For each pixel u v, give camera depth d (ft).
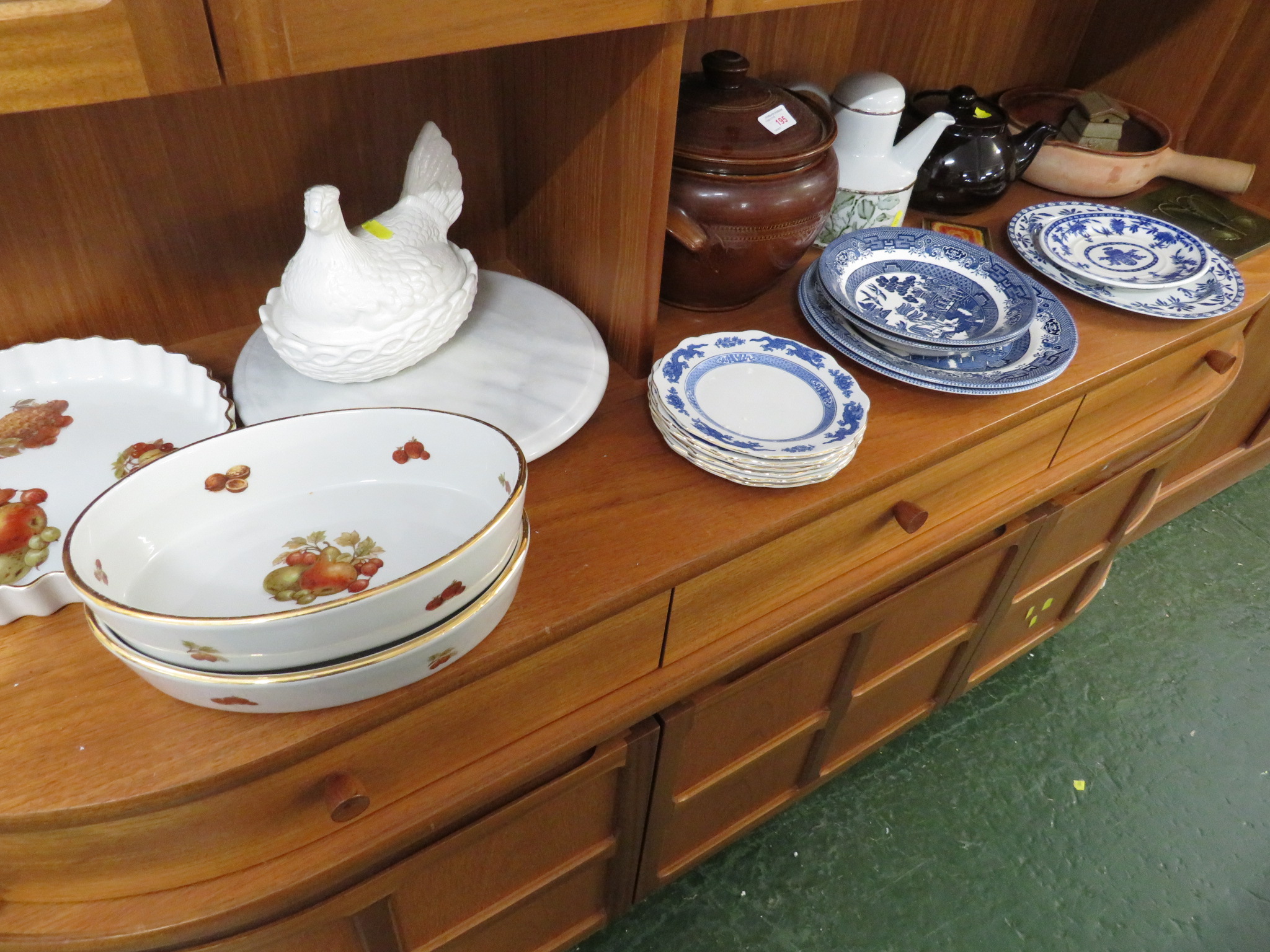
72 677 2.07
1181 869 4.42
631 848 3.44
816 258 3.71
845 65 3.95
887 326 3.01
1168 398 4.02
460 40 1.83
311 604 1.82
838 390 2.88
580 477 2.68
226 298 3.02
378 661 1.86
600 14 1.99
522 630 2.24
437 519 2.27
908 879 4.31
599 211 2.83
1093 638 5.45
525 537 2.16
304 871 2.27
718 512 2.61
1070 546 4.41
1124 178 4.23
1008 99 4.56
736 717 3.34
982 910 4.22
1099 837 4.52
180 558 2.16
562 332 3.01
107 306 2.82
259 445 2.24
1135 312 3.51
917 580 3.45
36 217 2.54
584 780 2.83
